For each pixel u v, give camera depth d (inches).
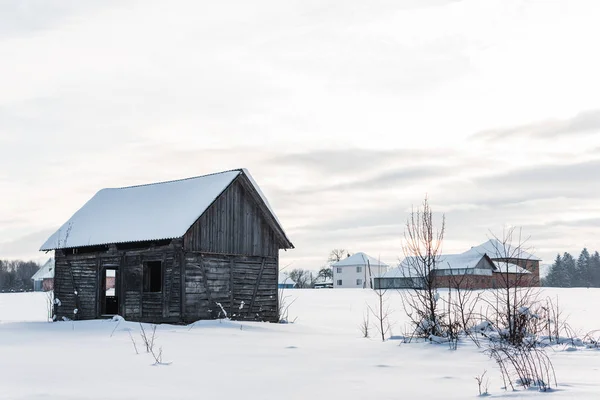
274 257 1151.6
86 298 1141.7
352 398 318.7
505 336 615.8
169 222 1033.5
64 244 1162.6
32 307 1807.3
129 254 1075.3
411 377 398.9
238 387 356.5
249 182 1100.5
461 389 347.3
